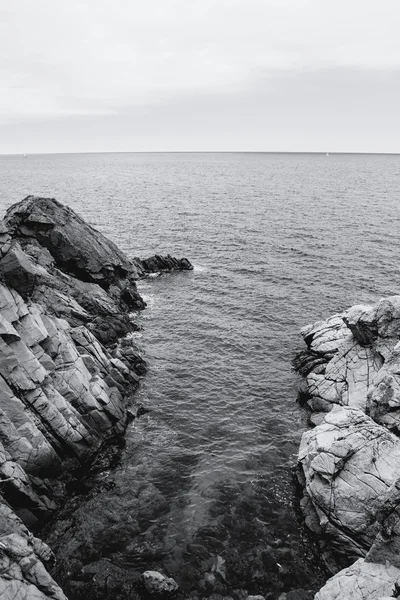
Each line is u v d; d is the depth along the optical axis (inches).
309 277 2412.6
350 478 933.2
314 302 2097.7
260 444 1206.3
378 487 907.4
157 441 1211.9
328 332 1571.1
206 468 1116.5
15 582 700.7
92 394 1222.9
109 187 6156.5
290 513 993.5
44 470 1021.8
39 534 925.2
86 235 2007.9
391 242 3009.4
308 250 2878.9
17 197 4832.7
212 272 2529.5
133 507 999.0
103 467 1119.0
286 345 1722.4
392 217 3789.4
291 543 920.3
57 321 1343.5
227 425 1279.5
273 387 1461.6
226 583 833.5
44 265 1784.0
